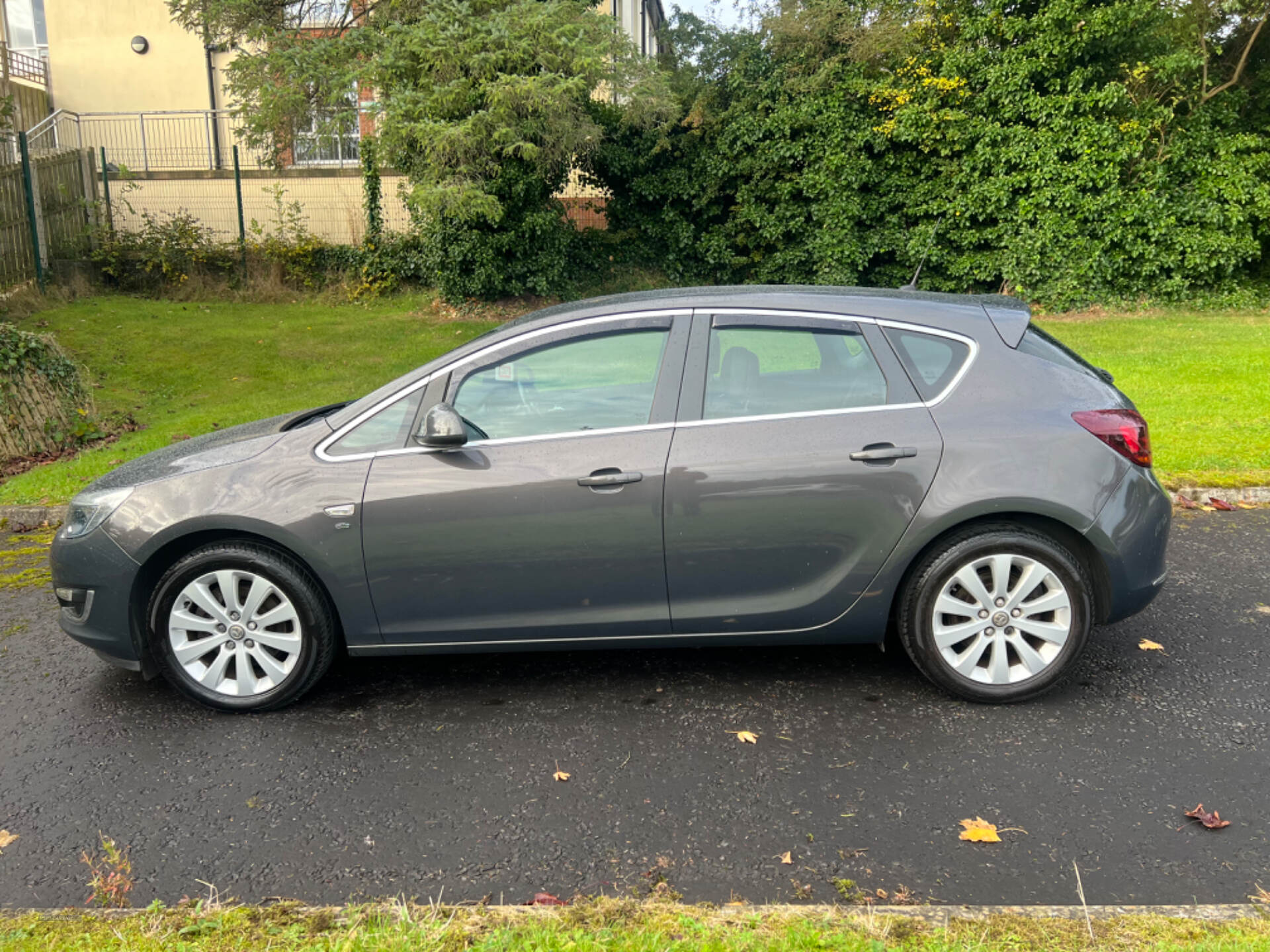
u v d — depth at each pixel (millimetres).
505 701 4133
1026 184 16719
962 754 3566
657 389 3953
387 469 3928
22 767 3672
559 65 14781
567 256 18281
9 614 5441
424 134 14203
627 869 2922
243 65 15219
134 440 9227
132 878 2949
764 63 17969
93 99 20625
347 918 2623
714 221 19078
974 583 3867
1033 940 2443
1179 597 5141
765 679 4281
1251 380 10055
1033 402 3891
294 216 18750
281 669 4047
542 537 3879
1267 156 16766
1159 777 3365
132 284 17734
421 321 16281
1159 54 16797
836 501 3832
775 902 2734
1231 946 2334
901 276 18094
